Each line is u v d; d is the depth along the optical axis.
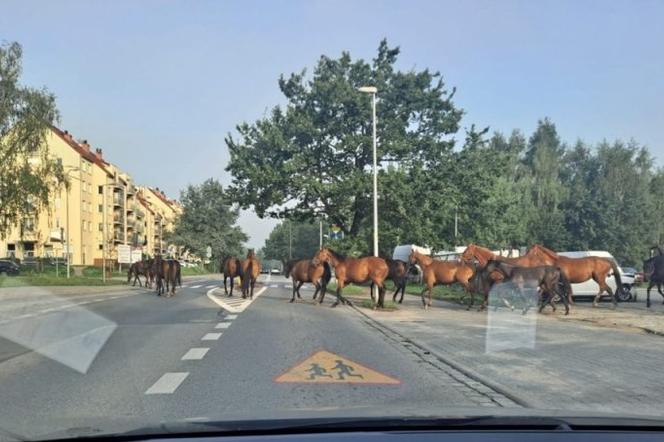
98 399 7.68
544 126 91.75
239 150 36.19
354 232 37.66
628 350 12.23
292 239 136.25
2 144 44.84
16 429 4.69
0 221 45.75
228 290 35.66
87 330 14.57
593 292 27.05
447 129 37.62
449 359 11.08
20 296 20.09
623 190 77.19
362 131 36.88
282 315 19.56
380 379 9.16
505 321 17.48
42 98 45.97
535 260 22.61
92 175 90.38
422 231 34.97
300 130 35.47
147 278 39.00
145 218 124.81
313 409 4.20
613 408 7.34
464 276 22.69
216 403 7.46
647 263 23.62
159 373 9.48
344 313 20.86
